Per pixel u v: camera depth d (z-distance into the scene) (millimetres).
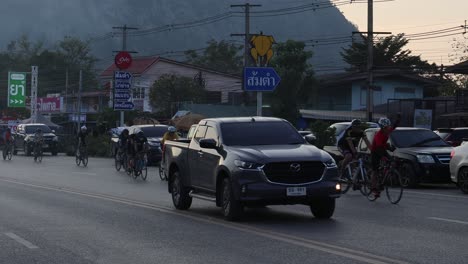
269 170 12305
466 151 18938
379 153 16375
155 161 32656
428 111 40875
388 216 13688
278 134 13836
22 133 48219
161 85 67625
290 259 9164
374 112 56312
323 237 10984
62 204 16203
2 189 20344
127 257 9484
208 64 93688
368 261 8953
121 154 29609
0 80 109188
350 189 19781
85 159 33625
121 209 15180
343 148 17859
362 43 75062
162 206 15812
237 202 12594
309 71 55594
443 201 16734
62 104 80812
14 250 10102
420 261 8922
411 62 73812
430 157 20266
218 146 13555
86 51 114625
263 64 36875
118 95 49250
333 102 63312
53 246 10414
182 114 55281
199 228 12148
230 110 56469
